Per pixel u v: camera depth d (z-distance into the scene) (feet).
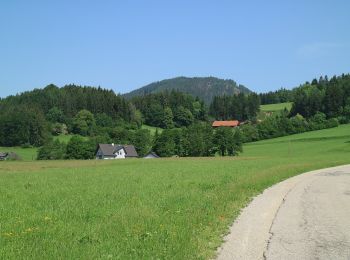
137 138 458.91
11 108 459.73
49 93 546.26
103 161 240.12
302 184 90.63
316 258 30.07
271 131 458.09
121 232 34.42
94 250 28.35
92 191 67.92
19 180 96.94
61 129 483.51
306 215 49.44
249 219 46.06
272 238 36.63
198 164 177.47
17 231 35.45
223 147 396.98
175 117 586.86
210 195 61.52
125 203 52.42
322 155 280.51
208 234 36.27
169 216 42.01
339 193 72.84
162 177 99.71
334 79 642.22
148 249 29.22
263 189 79.46
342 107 499.92
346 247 33.45
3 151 398.62
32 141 426.51
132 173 117.80
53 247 29.22
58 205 51.70
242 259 29.58
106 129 483.10
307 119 497.46
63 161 248.11
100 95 558.15
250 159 234.79
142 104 606.96
